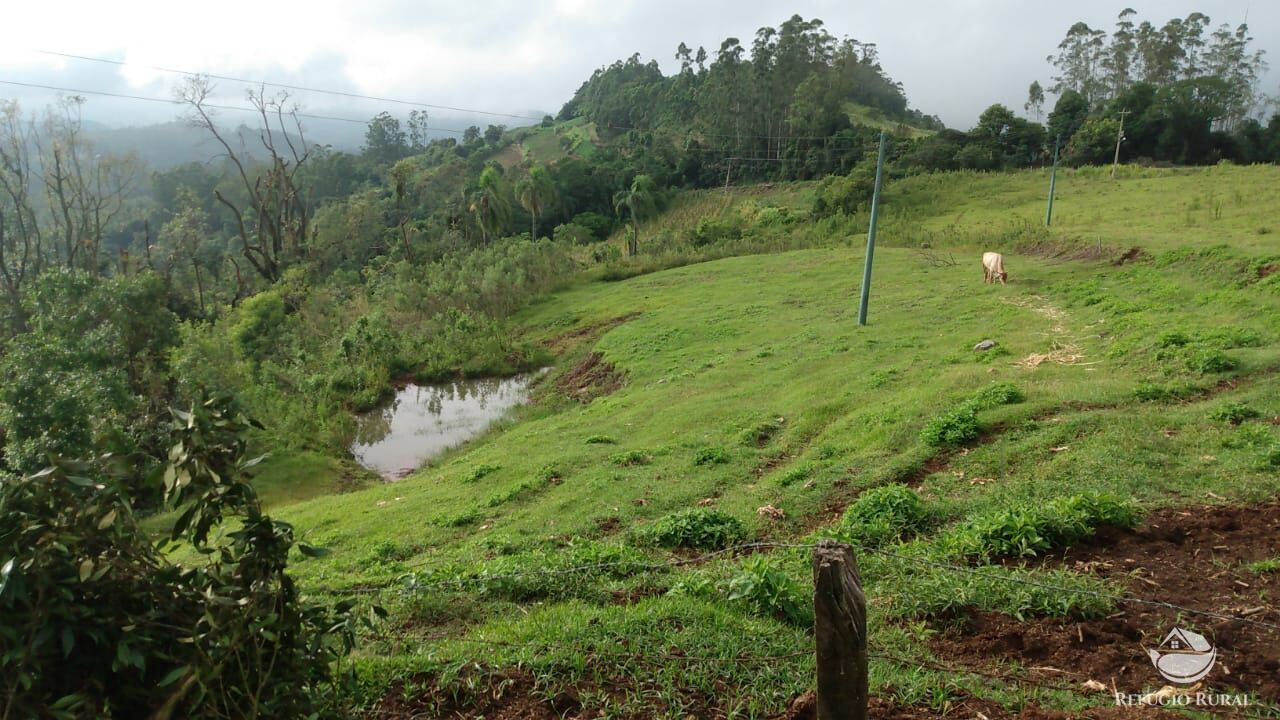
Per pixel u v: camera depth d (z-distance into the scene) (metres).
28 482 3.35
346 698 4.77
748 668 5.31
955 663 5.59
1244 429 10.52
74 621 3.39
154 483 3.72
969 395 14.94
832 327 26.47
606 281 48.84
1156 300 20.95
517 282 45.09
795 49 93.12
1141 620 5.93
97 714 3.42
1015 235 40.72
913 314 26.62
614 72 134.38
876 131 84.44
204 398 3.87
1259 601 6.12
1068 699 4.90
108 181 45.56
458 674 5.28
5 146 40.91
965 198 57.94
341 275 50.62
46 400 18.11
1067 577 6.65
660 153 91.75
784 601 6.58
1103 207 45.88
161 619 3.64
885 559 7.79
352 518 15.27
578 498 13.29
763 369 22.58
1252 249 22.47
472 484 15.90
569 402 27.17
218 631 3.55
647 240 60.97
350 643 4.21
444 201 81.31
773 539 9.94
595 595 7.69
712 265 46.78
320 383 29.53
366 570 10.57
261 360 32.00
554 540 11.10
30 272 40.91
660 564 8.35
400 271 46.53
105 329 21.33
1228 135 72.38
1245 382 12.96
